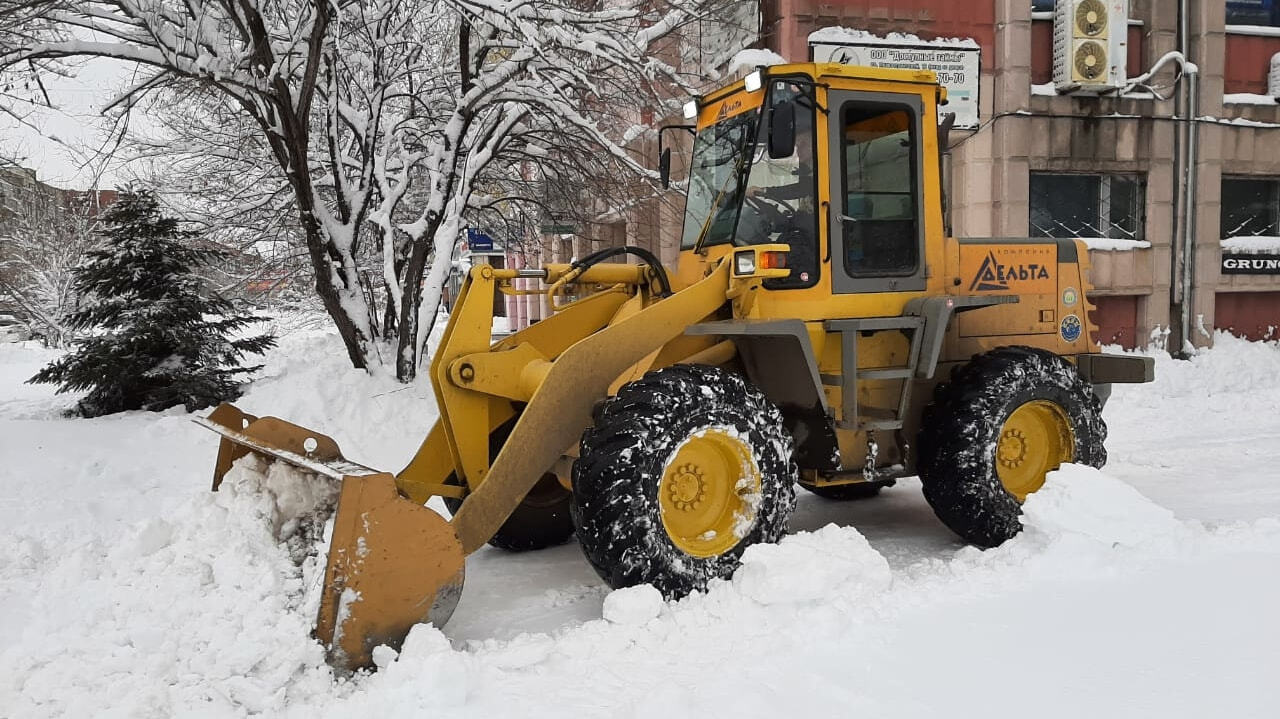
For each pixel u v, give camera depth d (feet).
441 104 34.96
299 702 9.89
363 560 10.58
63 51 24.79
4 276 63.67
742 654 10.87
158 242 30.71
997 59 36.45
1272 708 8.95
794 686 9.89
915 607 12.22
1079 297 17.97
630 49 28.02
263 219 37.19
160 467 22.47
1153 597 12.07
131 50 25.09
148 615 10.34
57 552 15.96
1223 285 39.86
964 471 15.20
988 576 13.30
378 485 10.72
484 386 14.19
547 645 11.02
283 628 10.32
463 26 29.50
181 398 29.94
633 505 12.14
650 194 33.99
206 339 31.19
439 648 10.51
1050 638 10.93
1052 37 37.50
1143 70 38.86
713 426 12.92
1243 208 41.29
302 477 12.75
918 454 16.01
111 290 30.53
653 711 9.21
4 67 24.58
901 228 15.84
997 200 36.86
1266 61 40.52
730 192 15.43
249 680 9.77
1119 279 38.37
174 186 36.47
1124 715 8.99
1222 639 10.59
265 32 26.43
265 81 26.35
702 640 11.36
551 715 9.41
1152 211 38.73
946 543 16.48
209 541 11.66
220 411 14.10
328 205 36.50
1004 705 9.30
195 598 10.66
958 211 37.35
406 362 28.81
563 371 13.20
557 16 27.07
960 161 37.19
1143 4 38.47
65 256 64.08
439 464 15.07
